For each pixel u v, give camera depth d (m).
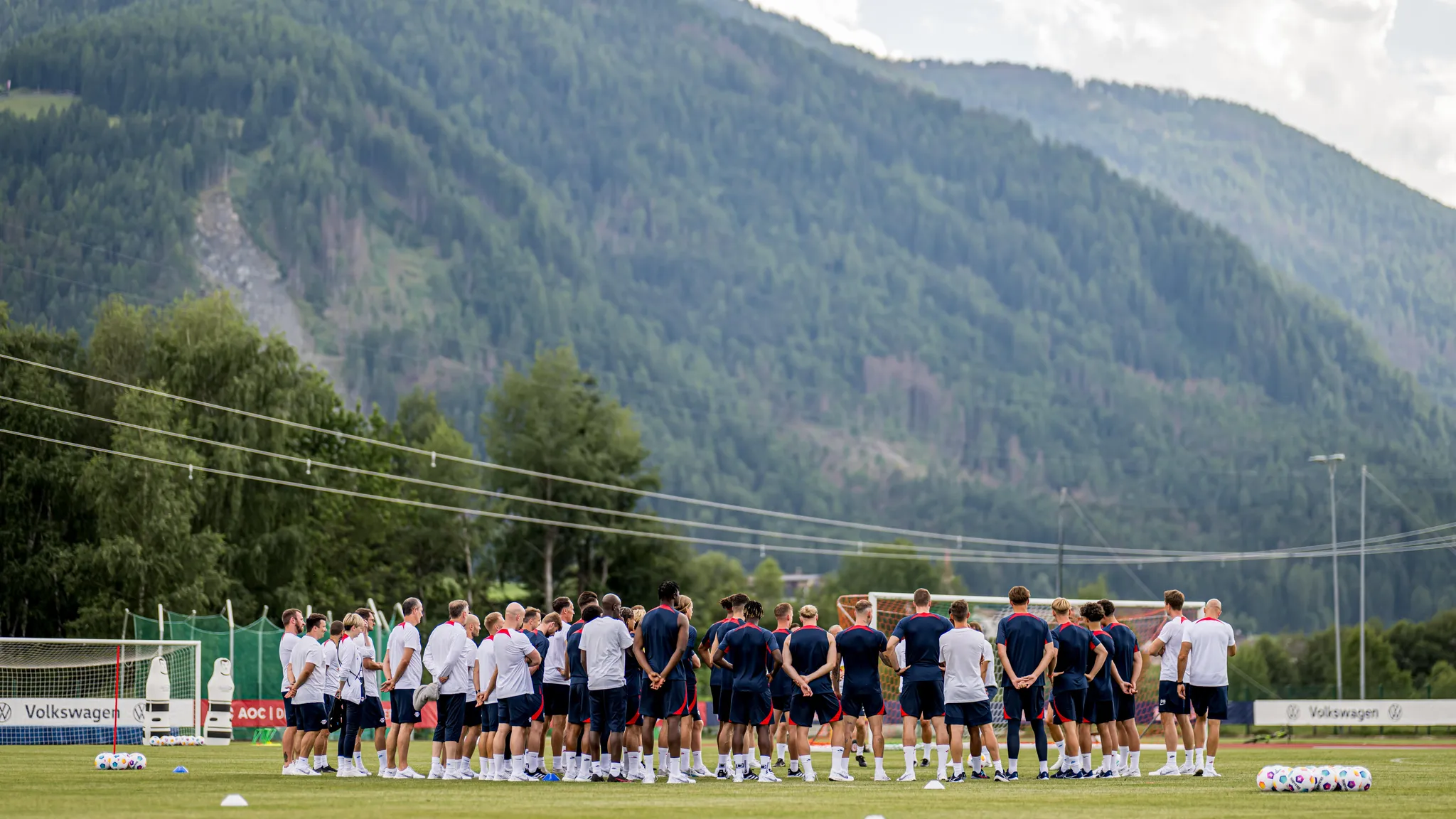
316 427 81.00
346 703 24.58
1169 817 16.06
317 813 16.09
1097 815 16.31
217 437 73.19
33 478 72.38
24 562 72.62
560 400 105.62
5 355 71.50
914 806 17.44
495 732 23.62
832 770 24.00
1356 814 16.45
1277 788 20.52
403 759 24.00
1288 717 63.84
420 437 143.38
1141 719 45.91
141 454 67.56
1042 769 23.67
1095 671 23.98
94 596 68.25
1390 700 63.84
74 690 47.59
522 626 24.20
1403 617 186.75
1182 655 24.17
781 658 23.66
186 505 68.38
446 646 23.58
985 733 23.25
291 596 74.00
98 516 69.06
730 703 24.38
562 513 102.50
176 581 67.56
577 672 23.72
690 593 103.81
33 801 18.30
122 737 45.69
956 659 22.88
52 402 74.44
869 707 23.73
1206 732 24.19
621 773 23.20
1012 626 23.45
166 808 16.97
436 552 113.38
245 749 39.75
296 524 75.75
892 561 139.25
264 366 75.94
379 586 98.06
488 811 16.47
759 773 25.19
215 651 48.50
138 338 77.00
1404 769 28.45
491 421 106.88
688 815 16.14
